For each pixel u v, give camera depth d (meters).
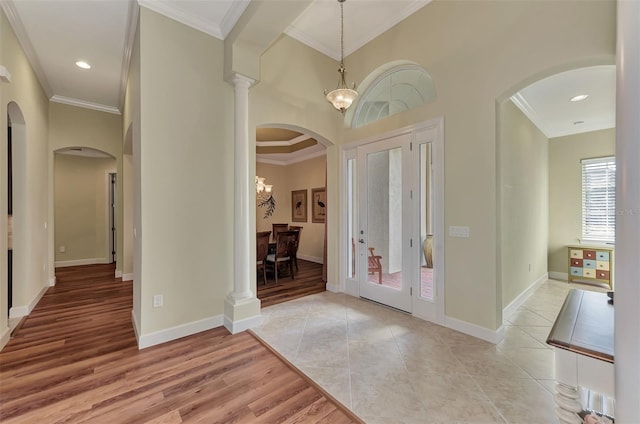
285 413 1.77
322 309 3.61
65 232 6.41
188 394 1.95
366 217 3.99
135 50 2.95
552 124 4.66
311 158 7.35
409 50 3.38
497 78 2.62
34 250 3.73
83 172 6.61
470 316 2.86
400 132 3.50
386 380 2.11
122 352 2.51
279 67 3.63
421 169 3.32
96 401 1.87
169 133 2.77
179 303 2.83
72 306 3.71
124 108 4.41
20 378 2.12
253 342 2.72
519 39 2.48
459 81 2.91
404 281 3.50
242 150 3.07
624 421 1.07
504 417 1.74
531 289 4.34
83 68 3.79
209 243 3.03
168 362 2.35
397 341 2.73
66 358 2.41
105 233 6.82
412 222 3.40
